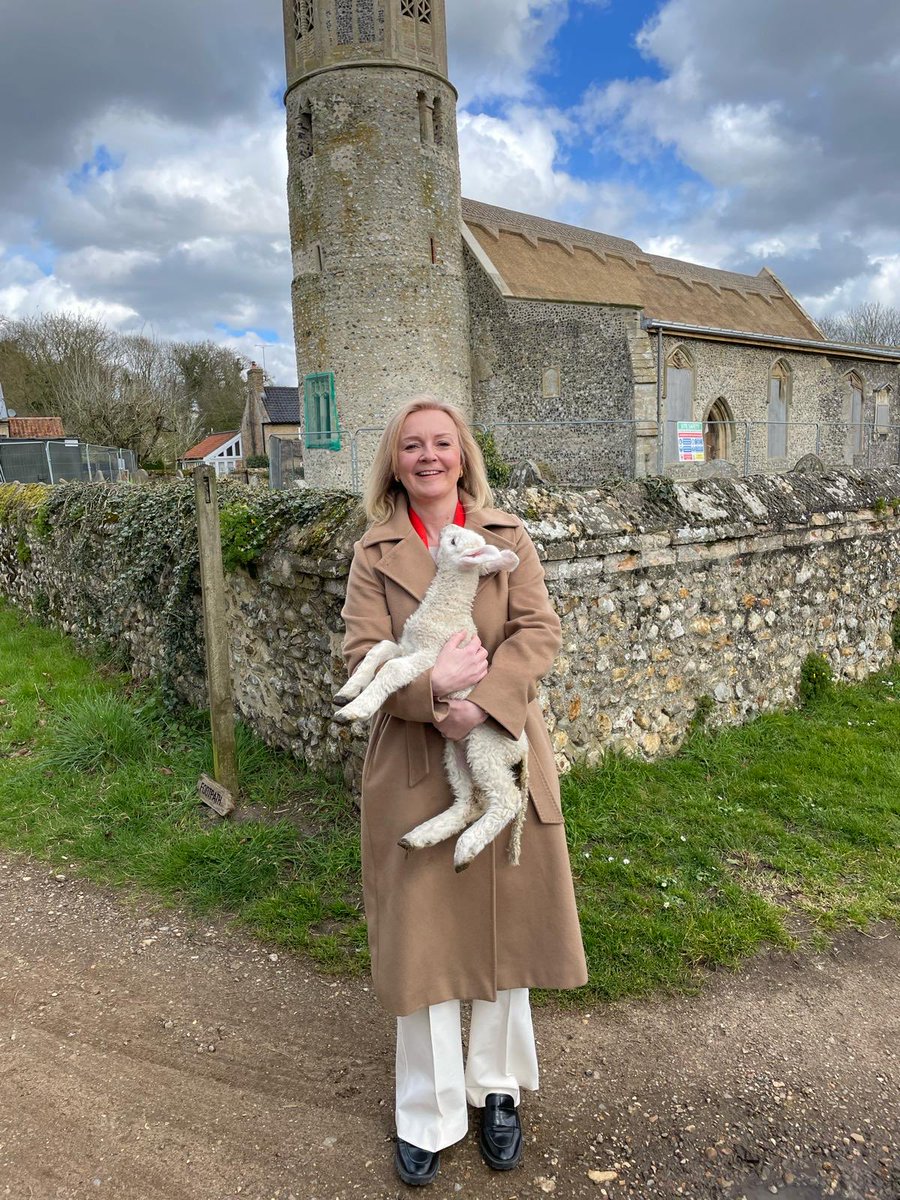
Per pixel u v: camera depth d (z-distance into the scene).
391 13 20.09
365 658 1.83
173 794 4.09
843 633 5.49
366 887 2.06
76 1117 2.15
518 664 1.84
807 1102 2.18
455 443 2.01
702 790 3.95
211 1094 2.23
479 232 24.72
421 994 1.87
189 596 5.00
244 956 2.88
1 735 4.92
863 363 32.22
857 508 5.41
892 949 2.86
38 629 7.79
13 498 8.91
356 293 20.89
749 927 2.93
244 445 48.81
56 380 36.12
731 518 4.54
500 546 2.02
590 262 27.47
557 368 22.73
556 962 1.98
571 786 3.82
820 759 4.28
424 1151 1.95
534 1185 1.94
